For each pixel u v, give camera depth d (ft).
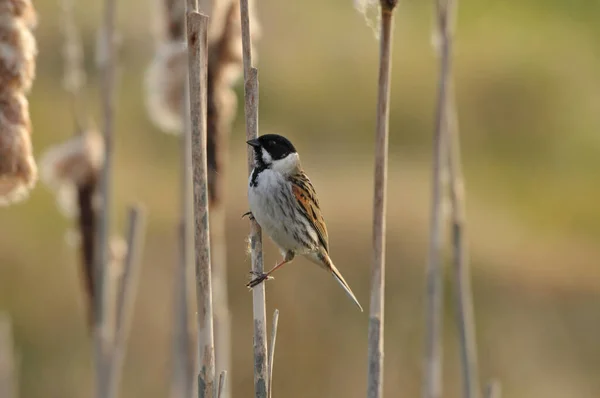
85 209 28.17
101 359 27.43
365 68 68.33
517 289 54.90
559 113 71.82
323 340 47.42
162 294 47.93
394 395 47.65
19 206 51.72
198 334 19.11
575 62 74.33
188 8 18.45
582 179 67.51
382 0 18.99
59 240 50.83
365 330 48.16
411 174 62.03
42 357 46.65
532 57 74.23
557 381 50.78
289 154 26.11
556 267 56.65
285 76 66.33
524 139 70.49
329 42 68.74
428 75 69.97
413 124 68.03
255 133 20.16
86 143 28.17
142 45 59.36
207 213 18.89
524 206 64.28
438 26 27.12
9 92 19.47
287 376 46.78
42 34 57.52
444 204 28.35
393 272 51.13
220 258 27.04
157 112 27.14
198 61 18.37
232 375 46.50
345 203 55.31
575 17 78.07
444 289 52.24
